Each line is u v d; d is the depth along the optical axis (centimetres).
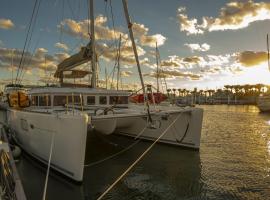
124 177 555
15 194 342
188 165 648
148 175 569
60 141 517
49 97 722
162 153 752
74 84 860
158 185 514
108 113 634
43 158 597
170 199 453
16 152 678
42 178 534
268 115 3097
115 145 843
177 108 758
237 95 9356
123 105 837
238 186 515
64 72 866
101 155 730
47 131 557
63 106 732
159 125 841
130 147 820
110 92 805
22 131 717
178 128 795
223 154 796
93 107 745
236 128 1628
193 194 475
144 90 642
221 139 1137
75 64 796
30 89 834
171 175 572
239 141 1081
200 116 745
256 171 613
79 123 475
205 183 528
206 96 9644
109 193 472
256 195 473
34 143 630
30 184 503
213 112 3844
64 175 525
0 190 329
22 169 588
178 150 786
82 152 486
